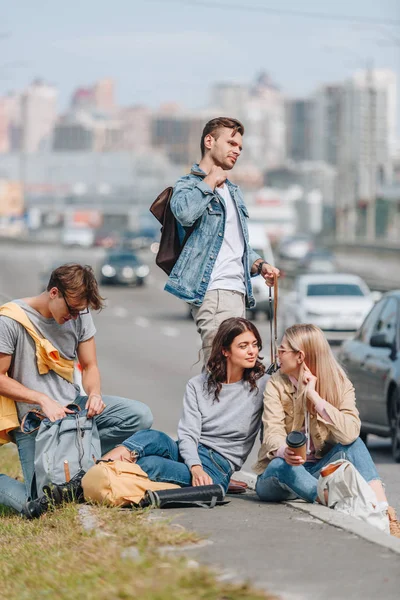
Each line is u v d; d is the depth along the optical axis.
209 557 6.54
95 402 8.80
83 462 8.55
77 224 175.38
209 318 9.05
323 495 8.25
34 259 101.62
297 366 8.79
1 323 8.89
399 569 6.29
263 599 5.55
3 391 8.77
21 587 6.13
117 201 198.62
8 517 8.79
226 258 9.10
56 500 8.43
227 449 8.93
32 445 8.91
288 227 133.00
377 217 133.88
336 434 8.65
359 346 16.06
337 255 107.94
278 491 8.52
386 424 14.73
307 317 34.25
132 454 8.60
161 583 5.61
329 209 178.38
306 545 6.91
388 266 90.75
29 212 191.50
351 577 6.11
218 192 9.12
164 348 32.31
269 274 9.28
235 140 9.10
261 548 6.80
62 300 8.80
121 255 71.62
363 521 7.70
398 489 11.54
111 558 6.32
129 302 56.66
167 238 9.12
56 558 6.62
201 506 8.29
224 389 8.94
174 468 8.62
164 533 7.03
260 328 39.53
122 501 8.23
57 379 9.06
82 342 9.23
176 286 9.02
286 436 8.74
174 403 19.64
